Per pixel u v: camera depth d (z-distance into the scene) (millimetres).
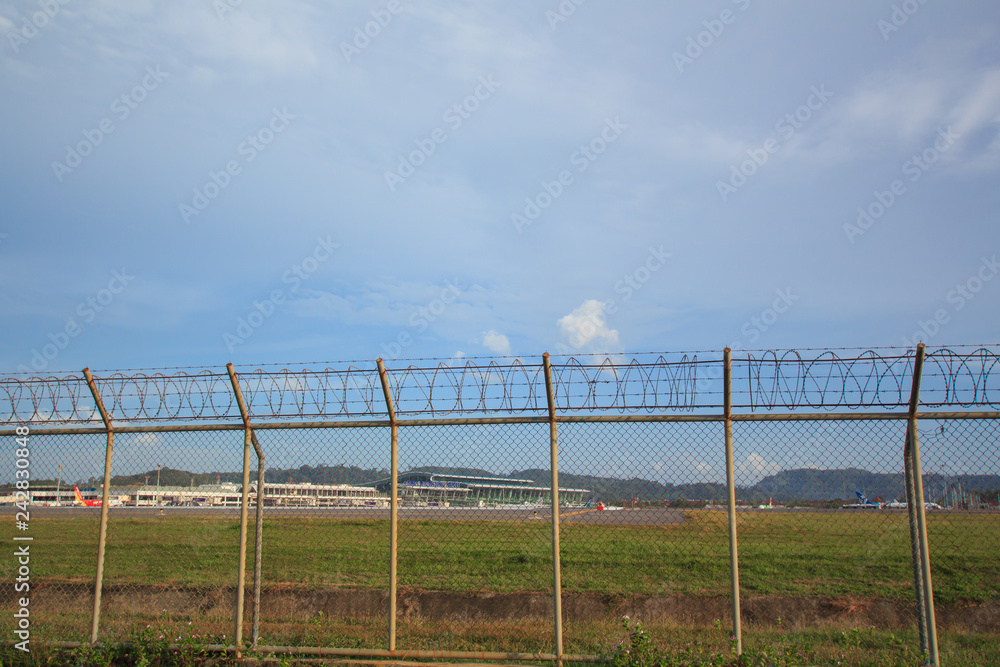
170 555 14383
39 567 13211
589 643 7559
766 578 11531
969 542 13289
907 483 5895
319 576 11891
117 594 10641
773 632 8523
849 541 13820
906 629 9008
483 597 10406
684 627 8766
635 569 12219
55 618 8992
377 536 15781
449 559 13266
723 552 13273
